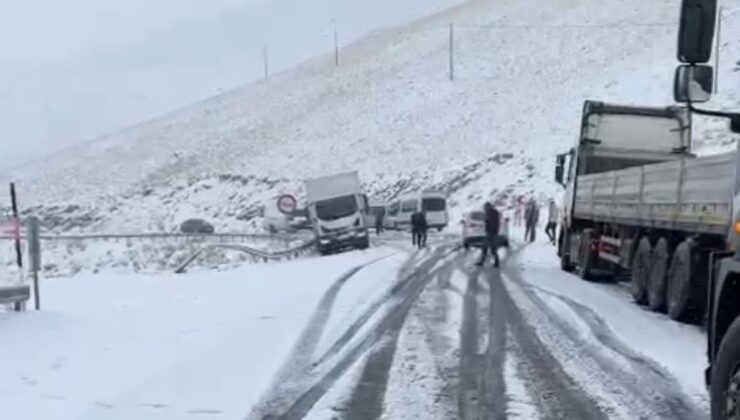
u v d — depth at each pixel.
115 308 14.75
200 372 9.17
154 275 25.12
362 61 114.94
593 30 95.00
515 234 44.47
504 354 10.38
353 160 75.62
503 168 62.38
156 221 68.88
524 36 100.56
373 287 18.02
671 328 12.56
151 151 98.94
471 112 79.56
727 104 49.28
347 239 36.97
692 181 12.44
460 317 13.47
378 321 13.01
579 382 8.85
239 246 35.53
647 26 90.81
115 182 86.00
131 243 38.25
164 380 8.77
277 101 107.50
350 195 37.50
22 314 13.06
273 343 11.02
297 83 115.12
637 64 77.12
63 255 35.75
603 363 9.85
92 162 99.94
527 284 18.80
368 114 87.88
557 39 95.38
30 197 84.94
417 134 77.81
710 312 6.73
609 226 18.72
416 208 52.69
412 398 8.15
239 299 16.08
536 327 12.45
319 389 8.50
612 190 17.98
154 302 15.91
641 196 15.45
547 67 86.44
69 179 92.12
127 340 11.14
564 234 23.34
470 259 27.02
